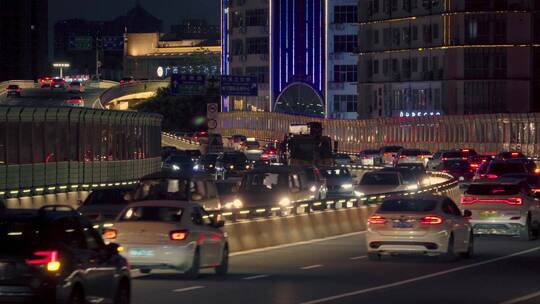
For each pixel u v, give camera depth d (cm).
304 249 5169
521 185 5606
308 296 3259
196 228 3744
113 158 10881
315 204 6116
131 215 3781
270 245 5328
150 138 12281
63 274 2366
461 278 3828
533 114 15825
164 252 3634
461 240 4516
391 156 15288
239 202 6462
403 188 7694
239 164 11331
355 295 3297
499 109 19938
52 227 2392
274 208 5491
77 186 9750
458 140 17500
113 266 2644
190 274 3722
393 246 4394
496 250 5038
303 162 11769
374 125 19975
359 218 6488
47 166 9388
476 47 19975
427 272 4044
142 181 5575
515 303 3109
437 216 4378
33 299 2330
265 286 3547
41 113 9306
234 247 5000
